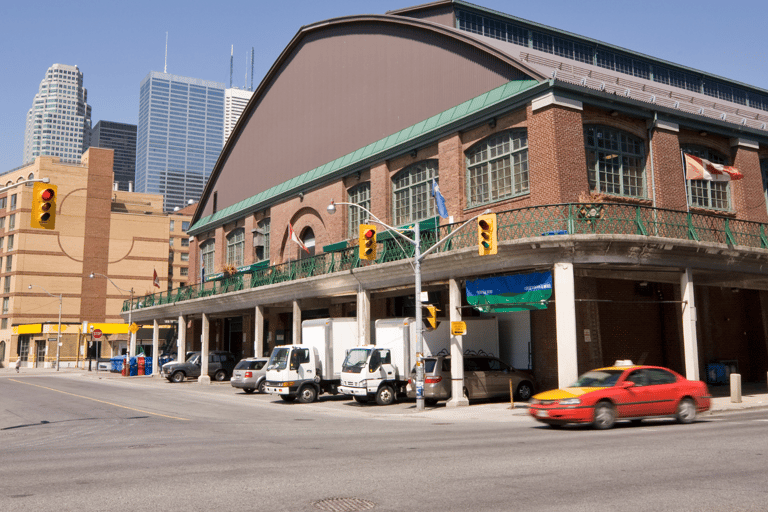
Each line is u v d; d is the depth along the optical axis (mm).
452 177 29328
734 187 30141
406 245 27906
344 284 29750
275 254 42656
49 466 10375
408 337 25391
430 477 8805
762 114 40094
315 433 15320
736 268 24062
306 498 7574
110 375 54812
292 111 43688
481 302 23453
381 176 33938
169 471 9602
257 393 32344
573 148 24922
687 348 22375
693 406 16625
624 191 26500
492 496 7570
